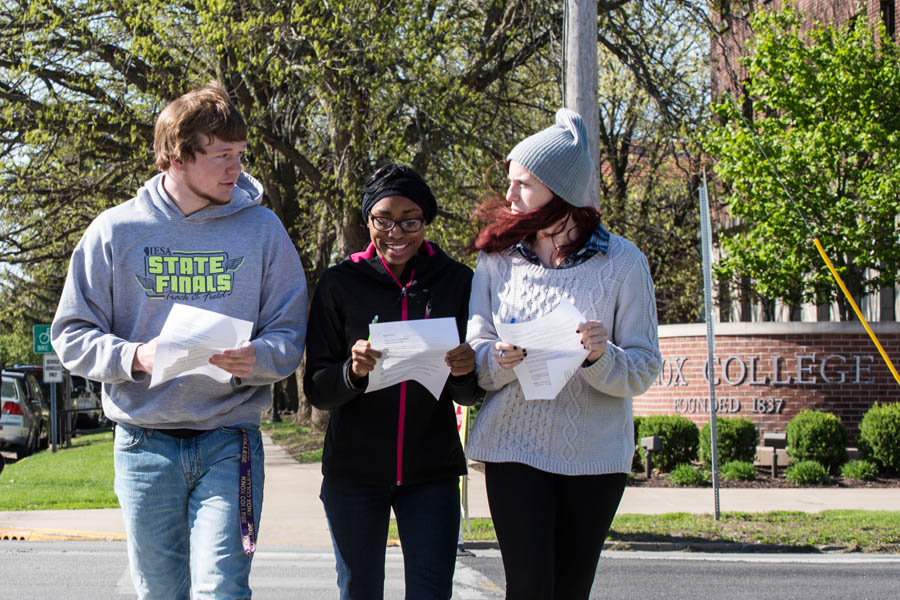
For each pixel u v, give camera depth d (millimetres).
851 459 14859
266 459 18047
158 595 3598
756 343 16234
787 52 18984
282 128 19156
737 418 15117
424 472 3842
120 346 3443
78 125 17031
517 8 17984
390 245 3867
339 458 3857
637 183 28953
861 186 18031
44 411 23188
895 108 18391
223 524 3424
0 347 58531
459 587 7316
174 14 16406
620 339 3760
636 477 14633
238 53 15828
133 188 19844
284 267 3781
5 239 21047
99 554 8688
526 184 3822
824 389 15914
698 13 18891
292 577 7738
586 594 3816
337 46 16375
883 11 23141
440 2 17188
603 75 26953
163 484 3518
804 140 18547
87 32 16969
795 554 9102
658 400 17453
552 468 3664
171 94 16891
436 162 17047
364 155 17234
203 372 3402
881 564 8508
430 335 3578
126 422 3568
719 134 19188
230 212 3676
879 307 23734
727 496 12688
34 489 13039
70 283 3590
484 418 3814
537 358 3520
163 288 3602
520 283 3820
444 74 16984
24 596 6844
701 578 7801
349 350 3918
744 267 19609
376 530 3875
